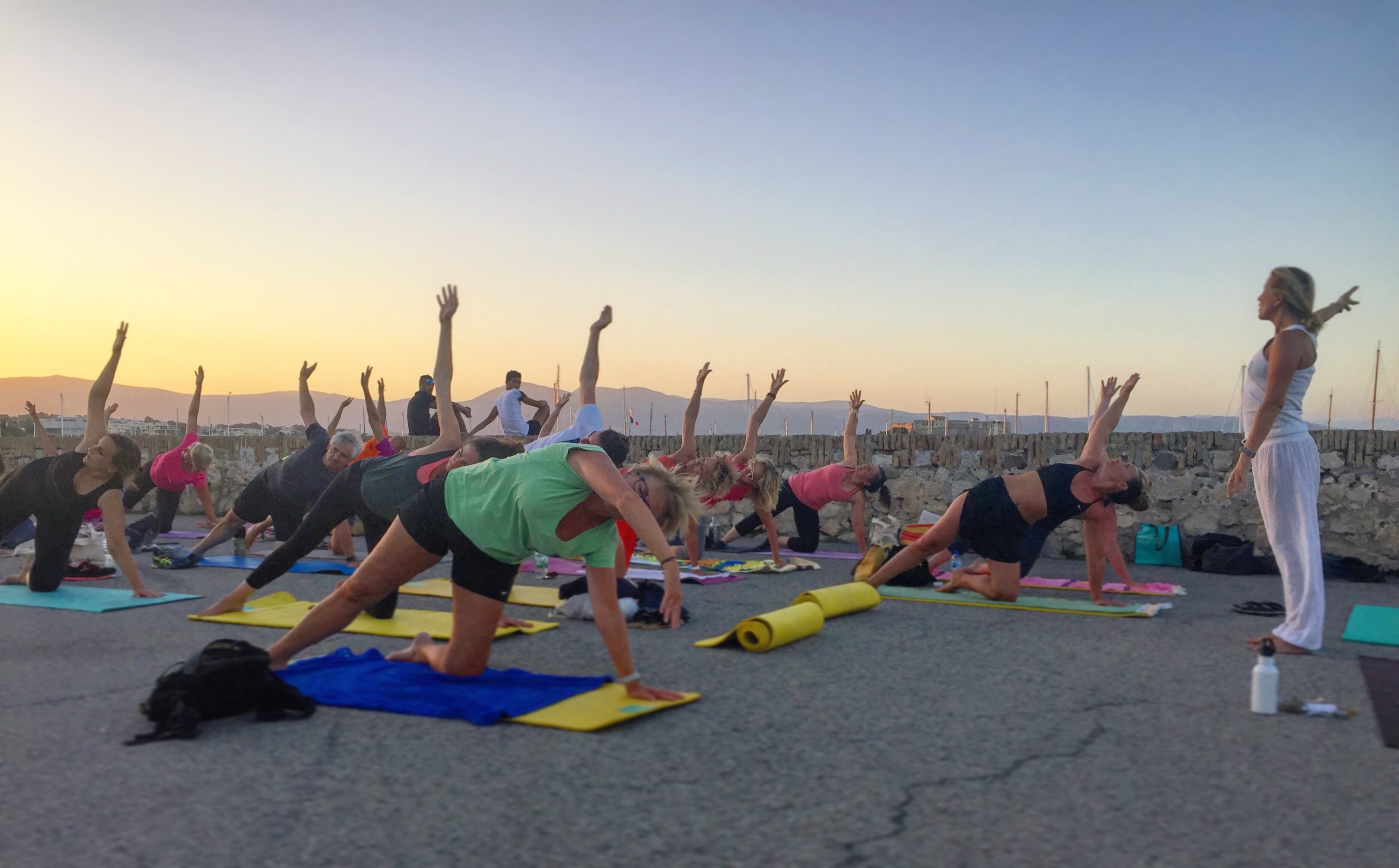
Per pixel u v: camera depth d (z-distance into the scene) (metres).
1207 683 4.40
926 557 7.01
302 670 4.24
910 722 3.70
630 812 2.73
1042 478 6.69
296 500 7.97
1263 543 9.32
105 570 7.41
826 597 6.05
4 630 5.34
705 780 3.00
